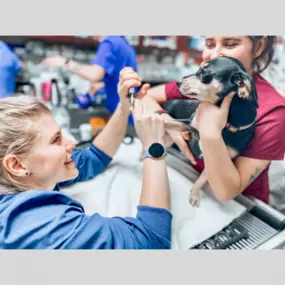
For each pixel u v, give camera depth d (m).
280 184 0.60
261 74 0.59
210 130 0.59
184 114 0.64
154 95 0.68
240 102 0.57
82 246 0.47
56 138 0.54
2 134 0.48
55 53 1.57
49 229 0.46
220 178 0.61
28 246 0.46
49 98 1.45
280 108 0.57
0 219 0.47
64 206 0.50
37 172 0.51
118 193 0.70
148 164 0.59
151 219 0.53
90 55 1.61
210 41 0.63
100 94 1.39
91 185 0.73
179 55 0.93
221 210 0.62
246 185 0.62
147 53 1.23
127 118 0.76
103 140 0.77
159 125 0.61
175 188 0.66
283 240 0.56
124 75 0.70
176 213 0.62
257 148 0.59
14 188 0.51
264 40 0.59
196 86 0.59
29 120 0.50
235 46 0.60
